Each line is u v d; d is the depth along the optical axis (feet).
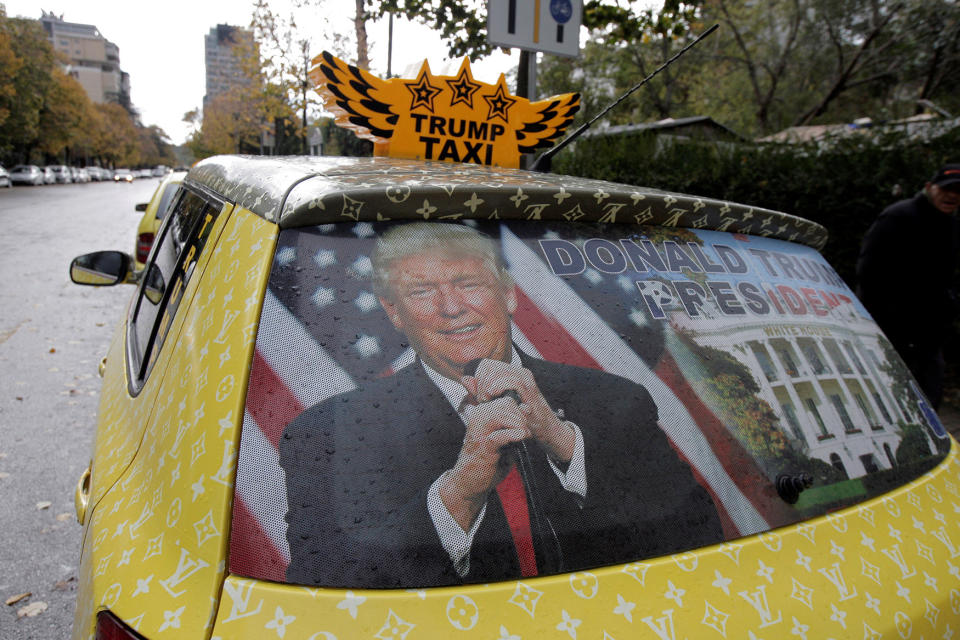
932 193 10.71
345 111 7.67
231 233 4.00
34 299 27.73
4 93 123.44
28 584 9.43
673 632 2.86
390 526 2.91
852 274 17.58
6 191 116.78
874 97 63.52
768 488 3.60
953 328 16.33
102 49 547.08
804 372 4.20
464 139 8.27
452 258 3.55
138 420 4.30
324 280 3.35
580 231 4.01
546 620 2.80
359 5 38.04
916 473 4.24
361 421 3.08
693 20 27.81
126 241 48.65
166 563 2.94
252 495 2.90
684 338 3.85
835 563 3.38
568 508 3.15
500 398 3.28
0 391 16.96
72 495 11.87
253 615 2.67
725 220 4.62
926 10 51.52
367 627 2.67
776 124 64.34
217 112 151.02
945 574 3.59
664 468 3.41
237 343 3.22
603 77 68.54
